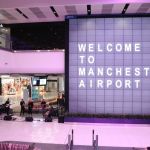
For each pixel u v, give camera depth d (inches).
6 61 850.1
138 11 783.1
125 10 771.4
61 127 735.7
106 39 818.2
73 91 831.1
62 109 849.5
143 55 808.9
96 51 821.2
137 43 809.5
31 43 946.1
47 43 950.4
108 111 818.2
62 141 576.4
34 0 616.1
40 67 872.9
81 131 689.0
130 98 811.4
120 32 813.9
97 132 681.6
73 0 620.4
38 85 1113.4
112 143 567.8
